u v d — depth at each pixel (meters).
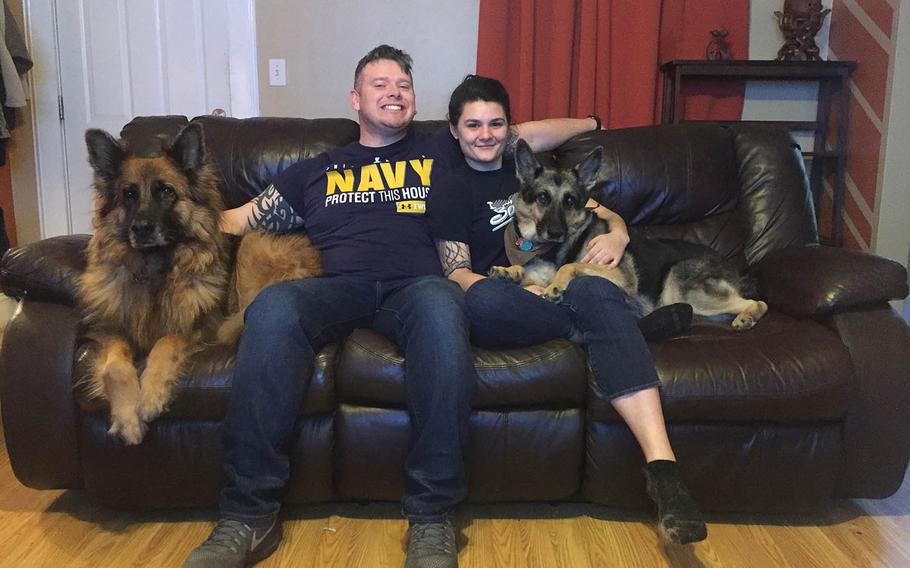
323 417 1.90
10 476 2.24
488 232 2.37
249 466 1.68
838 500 2.13
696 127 2.89
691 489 1.91
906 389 1.89
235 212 2.40
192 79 4.05
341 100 4.06
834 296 1.99
